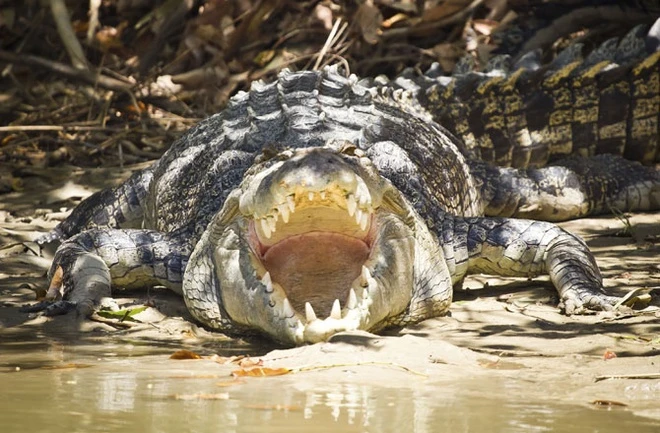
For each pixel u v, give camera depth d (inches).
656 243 491.2
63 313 371.9
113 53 828.0
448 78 641.0
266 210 303.0
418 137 475.5
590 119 636.7
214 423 207.6
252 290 327.0
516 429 204.4
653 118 642.8
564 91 635.5
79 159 689.0
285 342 317.1
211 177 421.4
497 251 414.0
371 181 315.3
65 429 201.8
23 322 360.5
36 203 602.5
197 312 364.2
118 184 583.8
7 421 209.0
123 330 354.0
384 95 546.0
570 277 387.2
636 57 668.7
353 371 267.0
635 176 582.6
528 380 256.8
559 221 563.2
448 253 411.8
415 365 275.0
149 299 397.1
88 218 531.8
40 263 476.4
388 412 219.0
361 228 306.8
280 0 828.6
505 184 551.8
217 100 781.9
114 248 410.6
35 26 804.0
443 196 452.1
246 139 432.8
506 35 808.3
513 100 625.0
